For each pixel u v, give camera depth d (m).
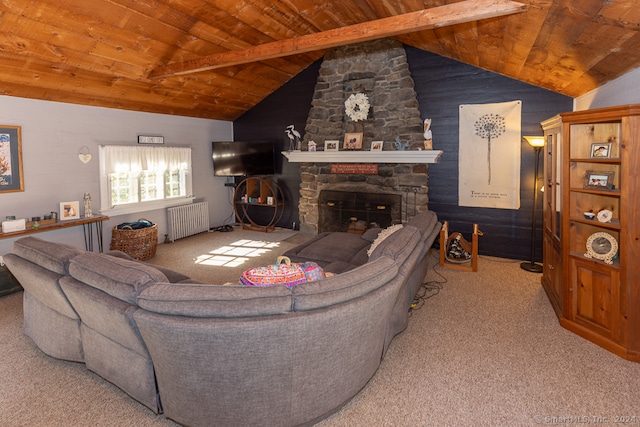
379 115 5.79
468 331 3.06
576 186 3.04
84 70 4.22
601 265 2.76
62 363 2.60
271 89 6.74
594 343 2.84
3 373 2.47
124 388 2.19
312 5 4.22
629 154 2.52
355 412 2.10
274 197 6.92
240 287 1.82
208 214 6.95
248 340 1.69
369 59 5.79
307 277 2.22
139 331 1.89
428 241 3.20
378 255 2.46
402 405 2.16
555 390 2.28
